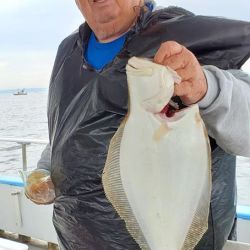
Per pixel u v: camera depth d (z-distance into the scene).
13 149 2.82
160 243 0.98
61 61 1.56
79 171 1.35
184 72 0.90
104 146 1.31
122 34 1.37
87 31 1.49
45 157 1.75
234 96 1.04
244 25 1.24
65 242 1.47
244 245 1.30
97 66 1.40
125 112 1.27
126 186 0.98
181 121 0.94
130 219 0.99
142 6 1.36
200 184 0.95
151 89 0.89
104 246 1.33
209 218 1.25
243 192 2.04
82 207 1.36
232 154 1.16
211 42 1.23
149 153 0.96
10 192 2.90
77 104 1.40
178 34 1.26
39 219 2.82
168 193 0.97
